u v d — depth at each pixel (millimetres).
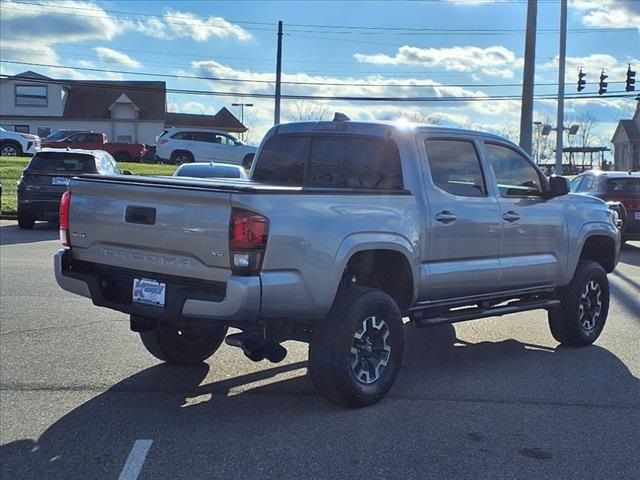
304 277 4582
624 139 60250
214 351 6223
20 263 11258
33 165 15891
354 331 4918
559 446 4441
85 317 7695
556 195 6727
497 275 6164
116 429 4637
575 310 6930
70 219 5238
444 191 5754
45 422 4746
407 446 4398
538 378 5910
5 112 53562
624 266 13078
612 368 6258
